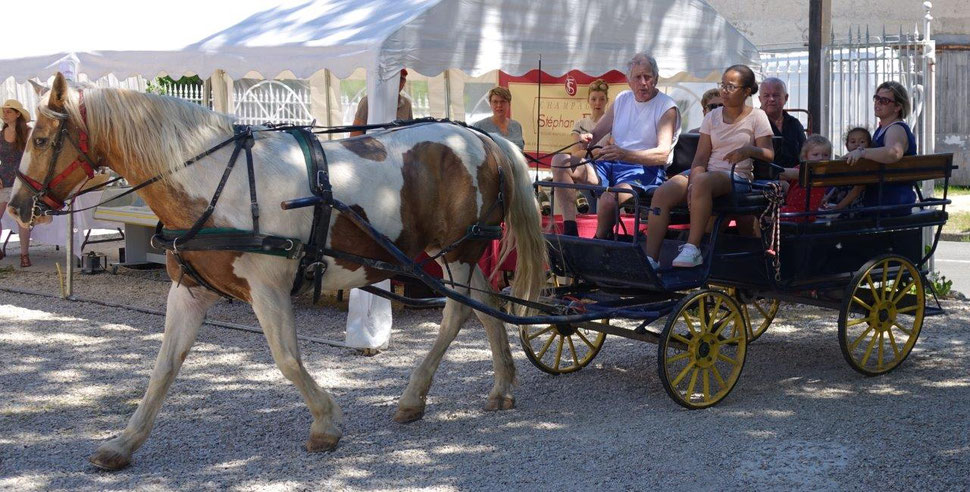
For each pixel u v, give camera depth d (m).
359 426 5.39
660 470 4.72
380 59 6.81
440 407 5.73
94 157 4.66
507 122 9.63
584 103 10.21
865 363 6.32
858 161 6.03
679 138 7.03
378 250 5.07
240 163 4.66
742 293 6.52
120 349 7.12
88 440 5.19
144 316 8.22
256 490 4.50
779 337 7.49
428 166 5.25
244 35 8.13
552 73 8.05
